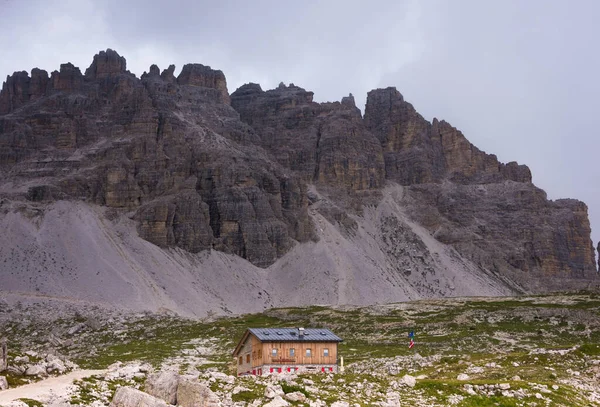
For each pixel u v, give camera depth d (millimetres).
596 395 91188
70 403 61625
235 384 77875
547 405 81750
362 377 91688
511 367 115312
